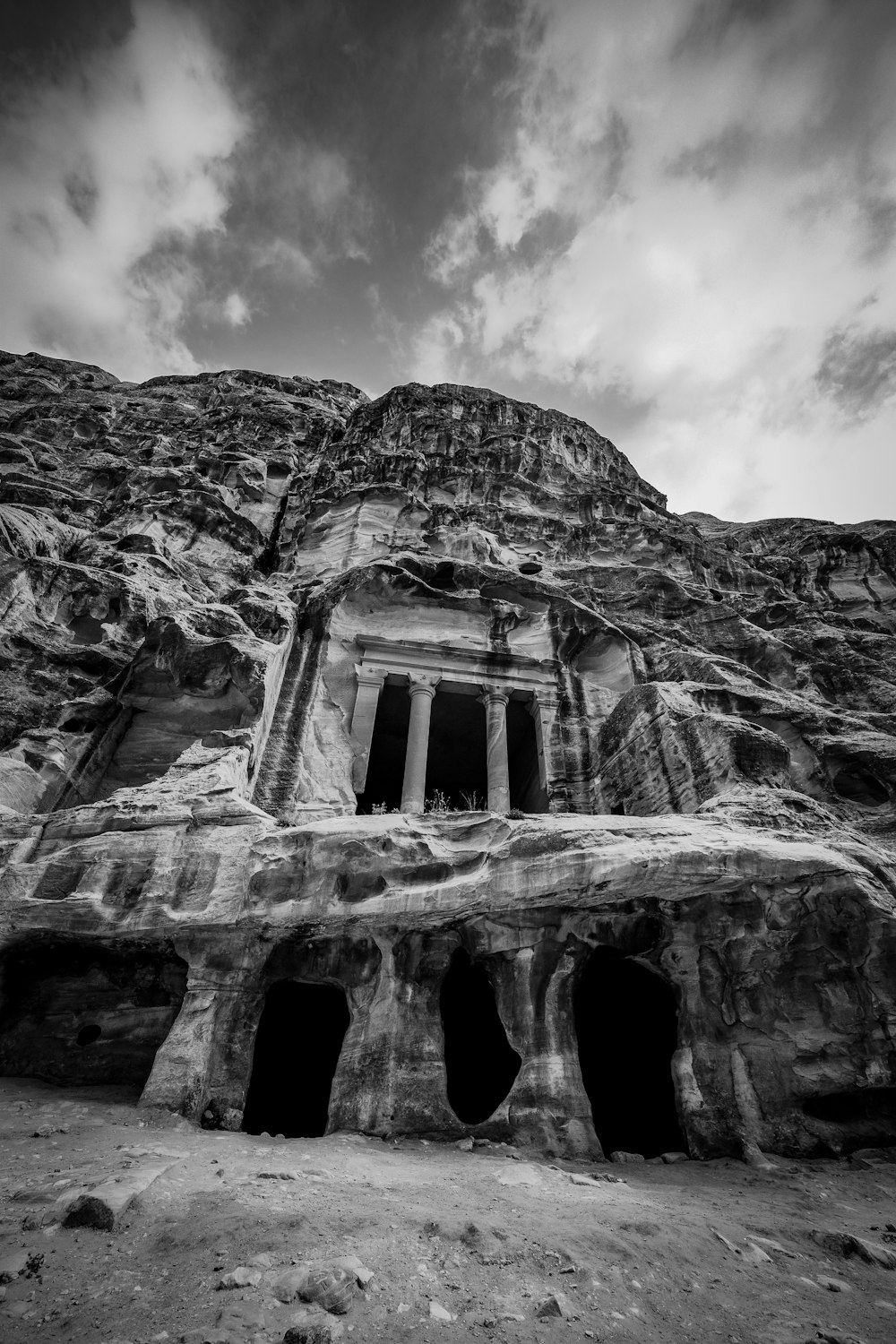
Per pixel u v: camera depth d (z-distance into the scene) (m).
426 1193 7.13
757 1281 5.80
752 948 11.55
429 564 30.94
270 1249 5.26
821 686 29.95
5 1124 8.95
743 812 13.83
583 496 47.91
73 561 28.20
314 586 31.31
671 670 26.59
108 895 12.17
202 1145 8.62
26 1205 6.03
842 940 11.30
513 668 28.11
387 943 11.98
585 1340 4.53
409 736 25.77
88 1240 5.43
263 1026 14.02
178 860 12.68
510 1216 6.54
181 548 33.75
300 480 46.97
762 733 17.78
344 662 26.64
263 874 12.28
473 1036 14.33
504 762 25.80
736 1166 9.72
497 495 46.59
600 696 27.52
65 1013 12.17
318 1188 6.94
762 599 39.12
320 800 21.25
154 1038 11.77
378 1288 4.87
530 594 30.75
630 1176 9.01
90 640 24.23
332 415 67.56
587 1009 14.40
